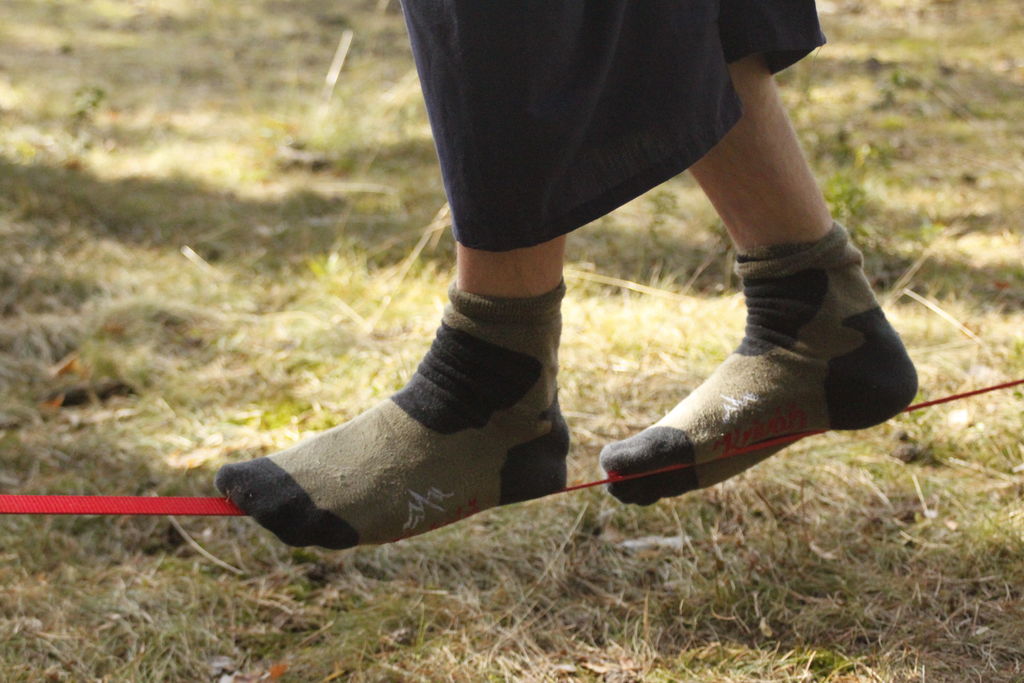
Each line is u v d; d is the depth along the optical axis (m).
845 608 3.14
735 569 3.33
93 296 5.71
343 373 4.96
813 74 9.78
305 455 1.88
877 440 4.10
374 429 1.93
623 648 3.07
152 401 4.76
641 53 1.77
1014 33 11.44
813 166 7.20
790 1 1.95
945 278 5.53
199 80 10.20
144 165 7.82
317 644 3.23
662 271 5.90
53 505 1.62
